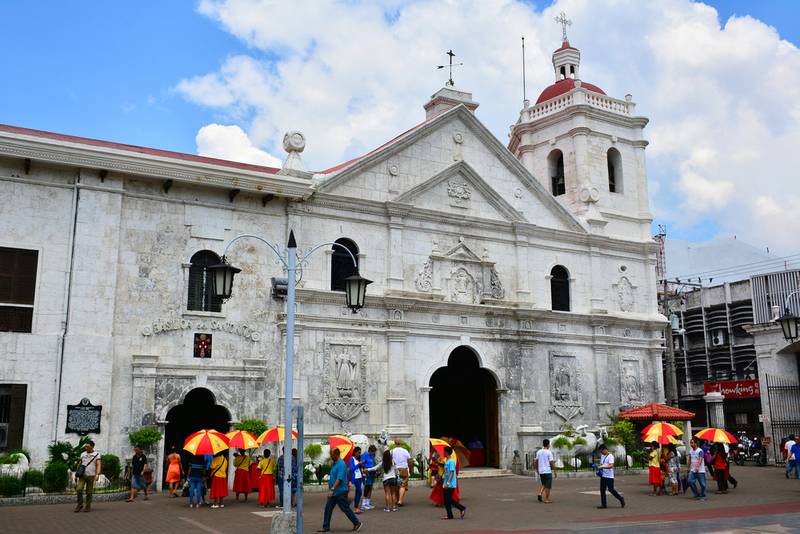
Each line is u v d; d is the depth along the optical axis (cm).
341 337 2945
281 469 2138
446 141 3400
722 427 4291
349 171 3069
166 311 2620
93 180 2559
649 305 3944
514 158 3578
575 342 3603
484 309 3309
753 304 5228
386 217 3155
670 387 4741
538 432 3362
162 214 2677
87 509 1970
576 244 3734
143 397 2514
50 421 2359
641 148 4175
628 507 2161
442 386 3597
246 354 2739
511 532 1650
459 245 3322
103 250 2531
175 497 2328
